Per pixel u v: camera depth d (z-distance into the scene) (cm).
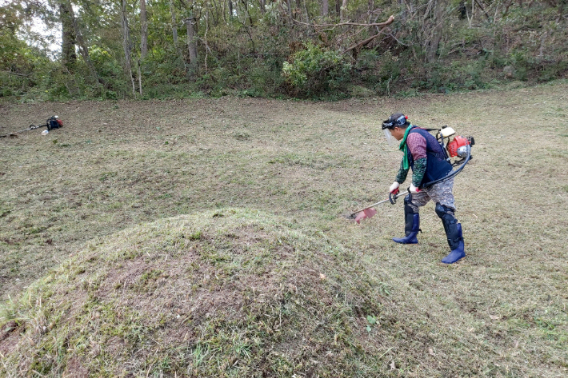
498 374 224
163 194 559
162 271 200
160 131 931
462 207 521
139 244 229
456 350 230
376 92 1551
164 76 1475
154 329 172
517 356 254
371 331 209
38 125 986
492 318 301
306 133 955
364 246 418
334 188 594
